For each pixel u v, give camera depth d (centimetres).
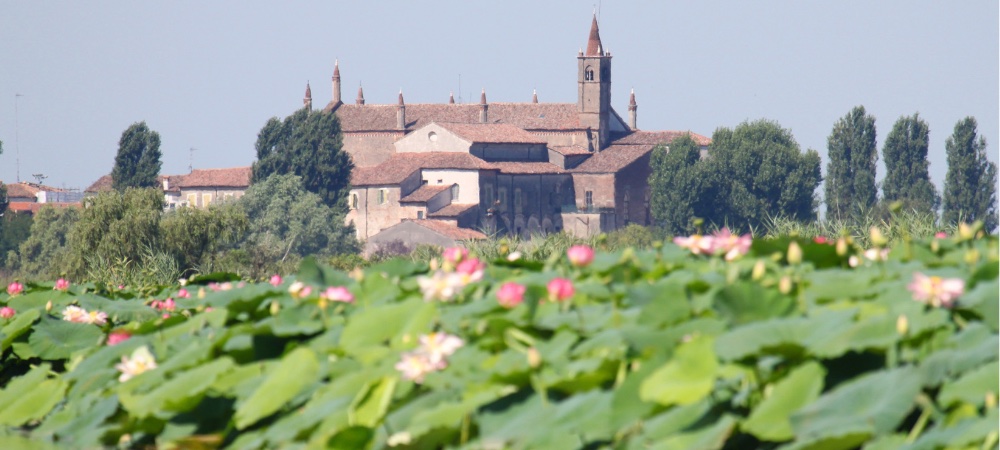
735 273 2052
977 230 2488
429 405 1962
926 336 1709
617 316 2102
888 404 1577
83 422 2331
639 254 2947
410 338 2202
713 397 1753
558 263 2675
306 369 2147
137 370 2430
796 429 1599
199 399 2169
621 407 1730
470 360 2112
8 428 2531
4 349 3125
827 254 2628
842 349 1683
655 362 1773
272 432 2066
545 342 2081
